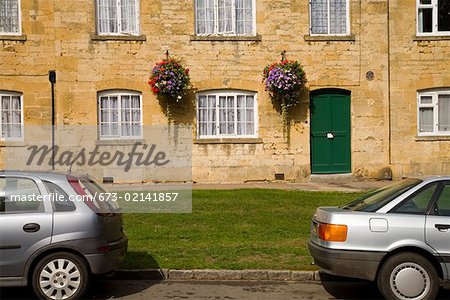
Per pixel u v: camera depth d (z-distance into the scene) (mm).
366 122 19359
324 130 19359
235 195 15523
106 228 8086
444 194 7938
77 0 18531
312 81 19141
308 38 19078
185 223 12461
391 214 7832
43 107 18797
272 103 19109
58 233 7793
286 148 19109
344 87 19266
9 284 7699
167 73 18281
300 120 19141
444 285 7754
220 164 18922
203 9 19125
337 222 7816
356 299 8320
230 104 19109
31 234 7738
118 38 18672
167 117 18750
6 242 7672
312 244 8258
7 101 18766
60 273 7801
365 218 7797
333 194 15773
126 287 8898
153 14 18812
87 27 18594
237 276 9406
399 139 19422
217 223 12508
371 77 19328
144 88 18766
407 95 19438
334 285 9078
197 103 18938
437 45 19422
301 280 9359
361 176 19344
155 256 10164
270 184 18578
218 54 18938
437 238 7668
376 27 19328
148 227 12117
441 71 19453
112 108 18828
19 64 18719
